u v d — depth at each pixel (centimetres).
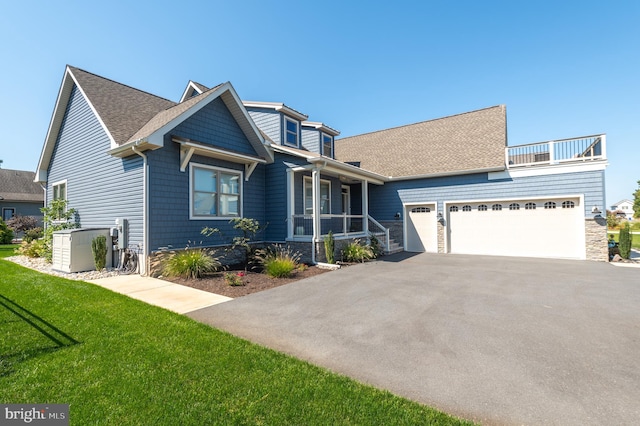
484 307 539
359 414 241
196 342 376
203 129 954
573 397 267
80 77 1057
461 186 1383
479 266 996
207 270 832
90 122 1026
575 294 627
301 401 257
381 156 1733
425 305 552
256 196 1139
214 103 998
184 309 527
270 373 304
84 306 517
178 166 881
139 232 819
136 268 826
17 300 543
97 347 357
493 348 370
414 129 1877
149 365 316
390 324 455
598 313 503
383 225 1588
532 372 312
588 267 966
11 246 1825
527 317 484
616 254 1136
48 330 406
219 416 237
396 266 999
